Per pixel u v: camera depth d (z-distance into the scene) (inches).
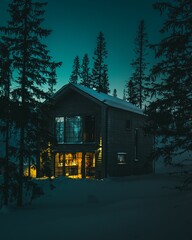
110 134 1066.1
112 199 618.8
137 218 372.8
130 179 1008.9
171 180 943.7
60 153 1163.3
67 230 347.6
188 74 453.1
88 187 810.2
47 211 513.7
